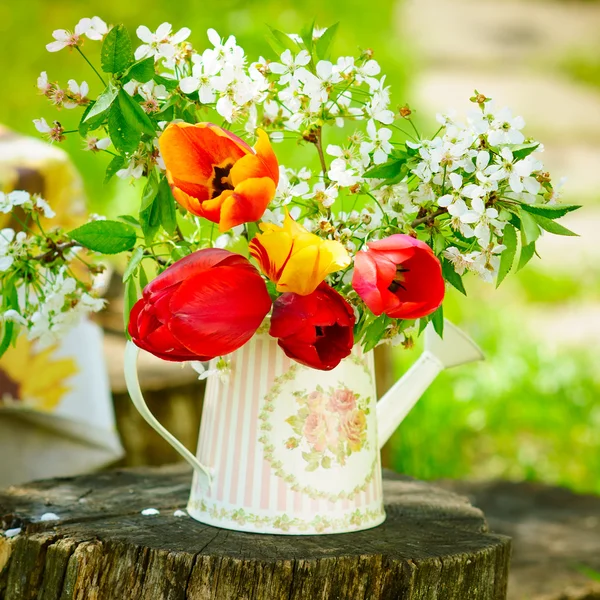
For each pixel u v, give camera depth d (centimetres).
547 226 130
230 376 136
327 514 136
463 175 131
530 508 201
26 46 441
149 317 126
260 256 126
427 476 285
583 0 944
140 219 131
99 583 134
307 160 337
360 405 137
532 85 734
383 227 130
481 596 137
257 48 442
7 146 171
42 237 137
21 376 167
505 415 340
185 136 126
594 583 166
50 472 170
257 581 131
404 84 609
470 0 919
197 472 139
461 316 418
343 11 588
